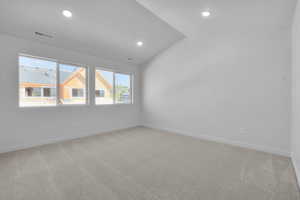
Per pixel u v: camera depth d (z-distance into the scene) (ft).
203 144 10.09
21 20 7.72
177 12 8.66
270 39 8.29
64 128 10.96
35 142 9.61
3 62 8.46
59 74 10.88
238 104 9.63
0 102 8.39
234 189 5.08
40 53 9.80
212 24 9.99
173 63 13.37
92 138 11.55
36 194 4.75
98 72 13.41
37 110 9.71
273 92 8.29
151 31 10.68
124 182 5.49
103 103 13.79
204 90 11.30
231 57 9.84
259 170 6.41
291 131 7.61
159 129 14.85
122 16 8.66
